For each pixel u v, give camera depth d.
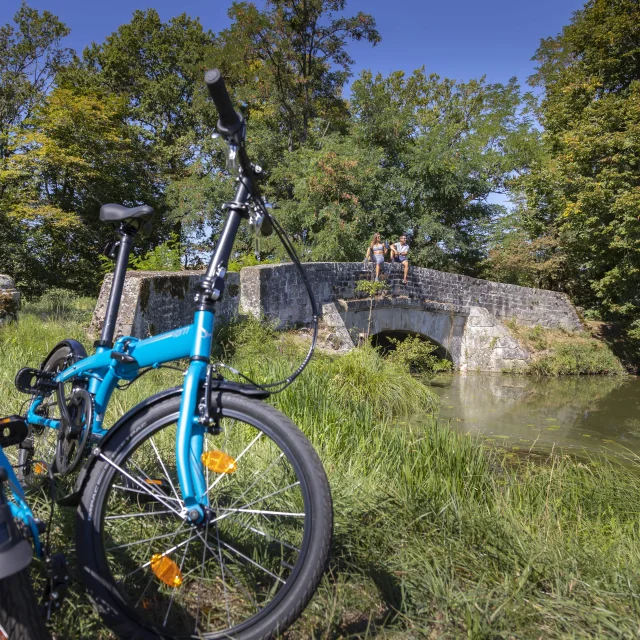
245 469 2.54
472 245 31.67
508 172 32.91
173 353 2.02
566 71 25.78
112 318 2.35
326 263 15.81
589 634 2.06
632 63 24.41
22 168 20.98
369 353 11.45
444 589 2.28
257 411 1.83
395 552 2.59
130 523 2.37
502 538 2.80
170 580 1.92
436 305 20.03
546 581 2.47
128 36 32.53
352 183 25.75
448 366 20.27
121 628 1.78
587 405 13.80
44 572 1.99
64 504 1.89
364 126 29.83
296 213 25.92
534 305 24.19
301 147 28.33
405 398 10.60
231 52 28.78
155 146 31.44
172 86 32.03
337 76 30.91
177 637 1.78
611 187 21.66
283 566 2.09
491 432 9.67
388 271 18.22
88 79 30.75
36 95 25.67
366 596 2.23
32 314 11.02
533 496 4.57
